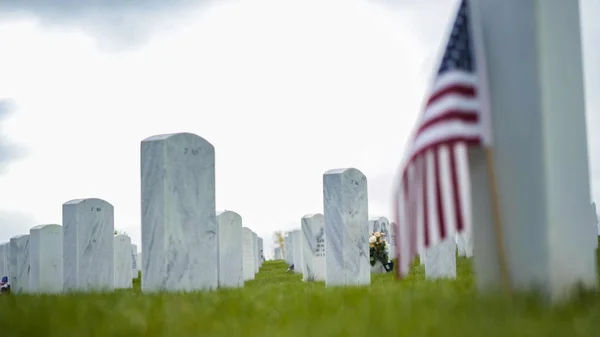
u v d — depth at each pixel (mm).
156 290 10266
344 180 14375
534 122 6500
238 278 15609
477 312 5652
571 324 5191
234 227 15586
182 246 10508
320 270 17672
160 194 10320
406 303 6492
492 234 6879
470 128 6445
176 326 5621
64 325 5848
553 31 6602
